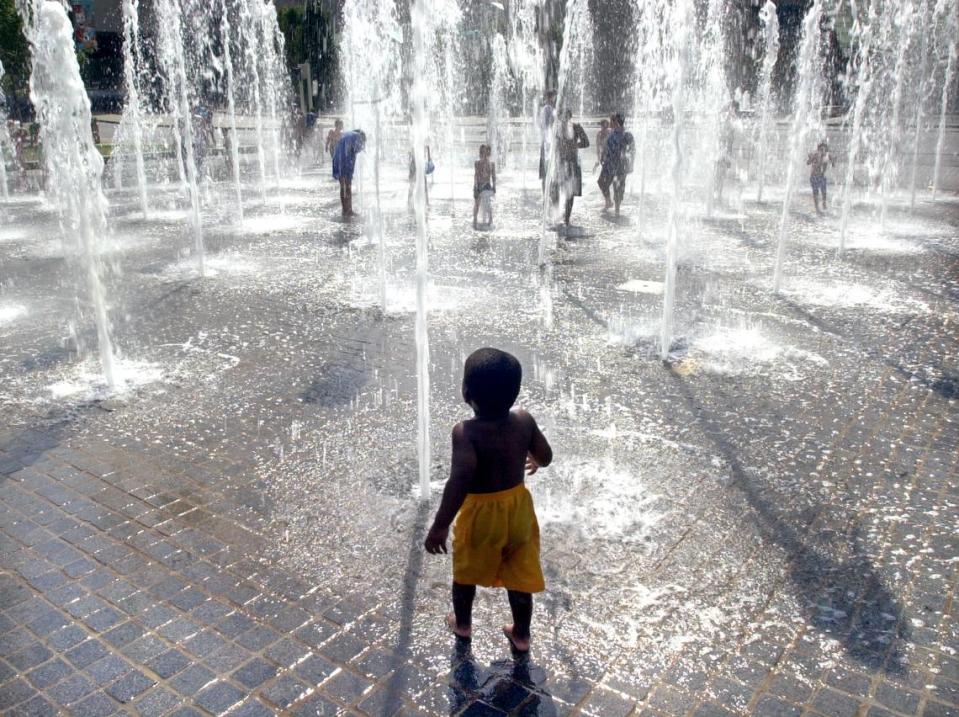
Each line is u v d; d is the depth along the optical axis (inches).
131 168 913.5
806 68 458.0
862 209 612.7
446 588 155.3
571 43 1226.0
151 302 364.8
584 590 153.8
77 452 215.6
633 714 123.4
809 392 251.1
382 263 367.6
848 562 162.2
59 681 132.0
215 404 247.1
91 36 1318.9
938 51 892.6
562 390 254.8
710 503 185.5
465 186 781.3
